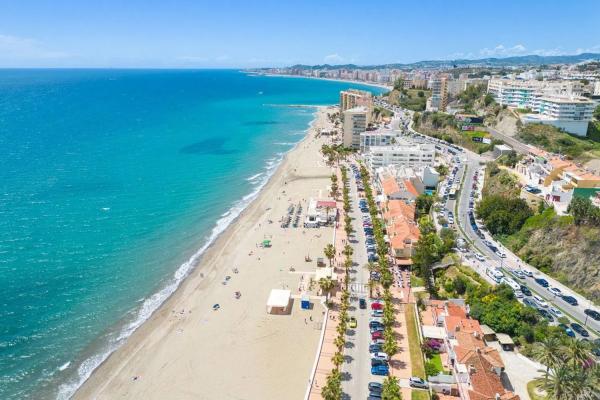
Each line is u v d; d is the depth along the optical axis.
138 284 114.44
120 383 80.88
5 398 77.62
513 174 170.88
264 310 102.38
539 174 159.12
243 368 84.12
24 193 176.88
